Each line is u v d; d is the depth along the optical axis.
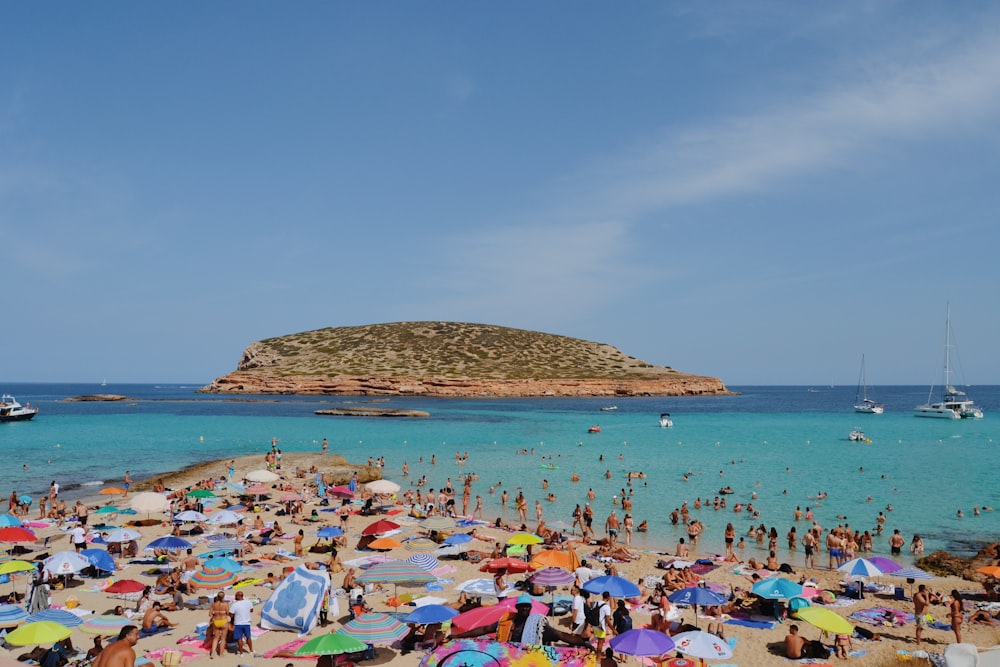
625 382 182.75
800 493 43.66
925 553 29.59
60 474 49.47
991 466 55.06
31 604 18.25
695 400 173.62
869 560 21.91
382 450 65.19
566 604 20.42
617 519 35.97
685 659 16.88
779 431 85.94
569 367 192.62
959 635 18.53
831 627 16.23
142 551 26.81
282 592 18.70
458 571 24.98
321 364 182.00
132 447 65.69
